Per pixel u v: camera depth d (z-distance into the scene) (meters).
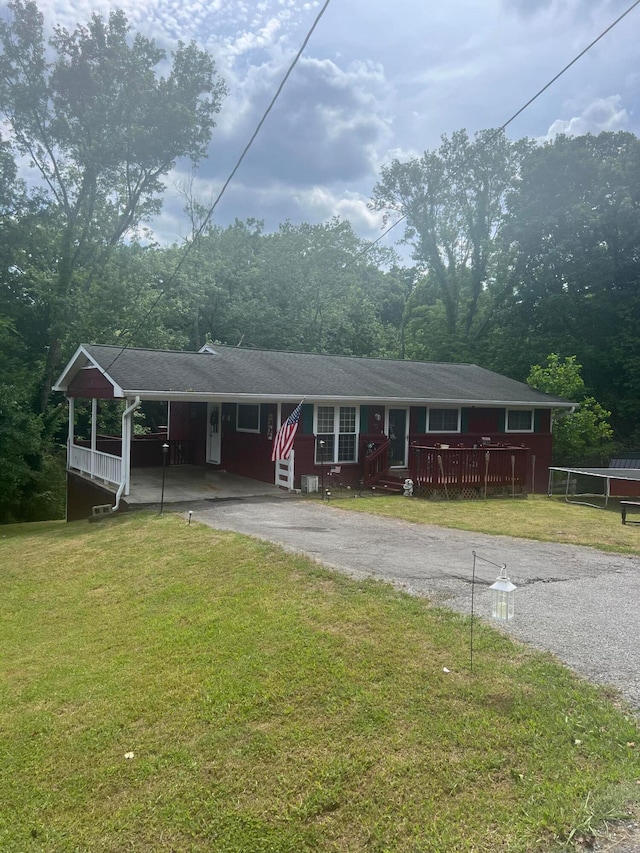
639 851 2.59
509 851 2.67
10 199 21.58
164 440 18.81
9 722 4.21
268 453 15.16
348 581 6.32
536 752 3.35
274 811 3.06
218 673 4.54
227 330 33.97
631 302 24.64
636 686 3.99
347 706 3.92
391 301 49.03
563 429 20.09
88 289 24.06
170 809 3.14
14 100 22.25
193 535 9.16
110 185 24.92
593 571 6.85
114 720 4.06
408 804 3.02
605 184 25.78
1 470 18.23
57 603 7.05
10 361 20.06
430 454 13.56
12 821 3.17
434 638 4.81
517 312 28.86
